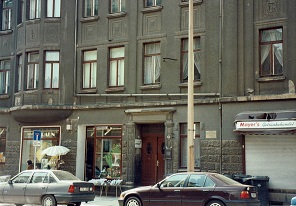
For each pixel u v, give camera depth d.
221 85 20.34
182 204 14.53
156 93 22.06
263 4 19.92
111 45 23.52
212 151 20.20
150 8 22.56
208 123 20.45
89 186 17.17
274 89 19.31
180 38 21.73
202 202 14.18
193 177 14.77
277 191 18.83
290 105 18.73
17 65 26.09
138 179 22.48
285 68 19.16
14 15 26.83
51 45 24.55
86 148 24.03
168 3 22.20
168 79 21.81
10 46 26.83
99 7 24.06
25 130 25.34
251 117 18.89
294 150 18.67
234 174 19.11
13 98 26.11
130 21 23.05
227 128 19.97
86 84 24.22
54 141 24.42
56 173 17.38
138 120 22.33
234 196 13.74
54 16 25.00
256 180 18.17
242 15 20.27
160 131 22.56
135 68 22.69
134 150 22.39
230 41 20.36
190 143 16.69
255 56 19.88
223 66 20.41
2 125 26.20
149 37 22.48
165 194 14.91
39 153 24.69
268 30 19.94
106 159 23.25
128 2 23.28
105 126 23.41
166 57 21.97
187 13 21.73
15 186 17.47
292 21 19.17
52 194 16.64
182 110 21.27
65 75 24.30
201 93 20.77
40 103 24.25
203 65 20.98
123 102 22.91
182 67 21.73
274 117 18.39
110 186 22.67
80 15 24.55
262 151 19.25
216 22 20.81
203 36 21.11
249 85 19.81
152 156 22.62
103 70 23.59
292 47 19.05
